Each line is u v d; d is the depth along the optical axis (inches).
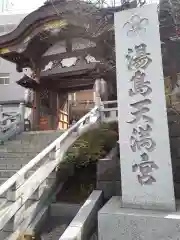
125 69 191.3
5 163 310.0
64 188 274.8
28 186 214.5
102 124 369.1
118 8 277.6
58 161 276.1
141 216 155.7
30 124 501.7
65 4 371.6
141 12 192.7
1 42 453.4
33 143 367.9
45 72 505.4
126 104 187.0
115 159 236.4
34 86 516.1
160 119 175.6
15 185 198.5
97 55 439.5
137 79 186.4
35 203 227.6
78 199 251.1
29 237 201.3
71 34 456.1
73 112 975.0
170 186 165.6
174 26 262.1
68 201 249.4
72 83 564.1
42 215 227.6
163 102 176.9
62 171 282.0
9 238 187.5
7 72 877.8
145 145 176.7
